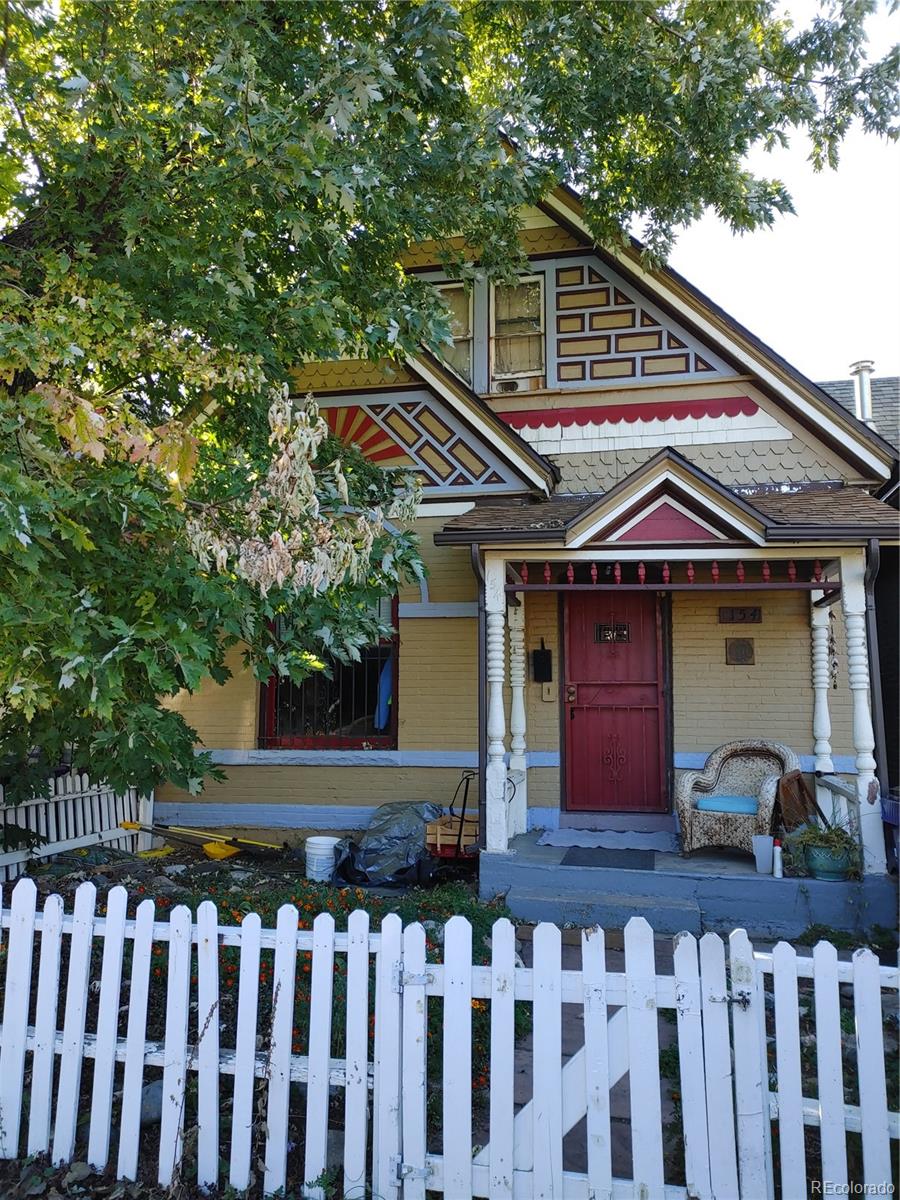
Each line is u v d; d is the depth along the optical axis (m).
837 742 8.82
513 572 8.64
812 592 8.86
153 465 4.53
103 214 5.49
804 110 7.52
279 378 6.27
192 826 9.78
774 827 7.54
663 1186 3.19
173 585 4.51
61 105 5.46
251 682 9.77
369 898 6.96
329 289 5.89
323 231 5.88
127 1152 3.61
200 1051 3.60
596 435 9.68
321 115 5.95
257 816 9.64
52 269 4.64
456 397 9.30
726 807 7.63
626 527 7.38
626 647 9.27
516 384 10.04
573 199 9.57
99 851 8.91
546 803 9.16
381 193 6.06
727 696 8.97
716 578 7.30
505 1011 3.33
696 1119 3.20
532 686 9.30
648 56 7.62
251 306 5.79
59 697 4.32
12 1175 3.65
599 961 3.30
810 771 8.73
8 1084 3.80
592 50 7.55
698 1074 3.23
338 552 4.52
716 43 7.28
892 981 3.22
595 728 9.23
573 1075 3.34
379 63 5.38
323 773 9.58
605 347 9.73
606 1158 3.21
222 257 5.25
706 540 7.26
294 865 8.98
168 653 4.25
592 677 9.27
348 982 3.51
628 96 7.61
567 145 7.83
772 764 8.17
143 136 4.86
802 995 5.49
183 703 9.86
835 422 8.96
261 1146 3.80
